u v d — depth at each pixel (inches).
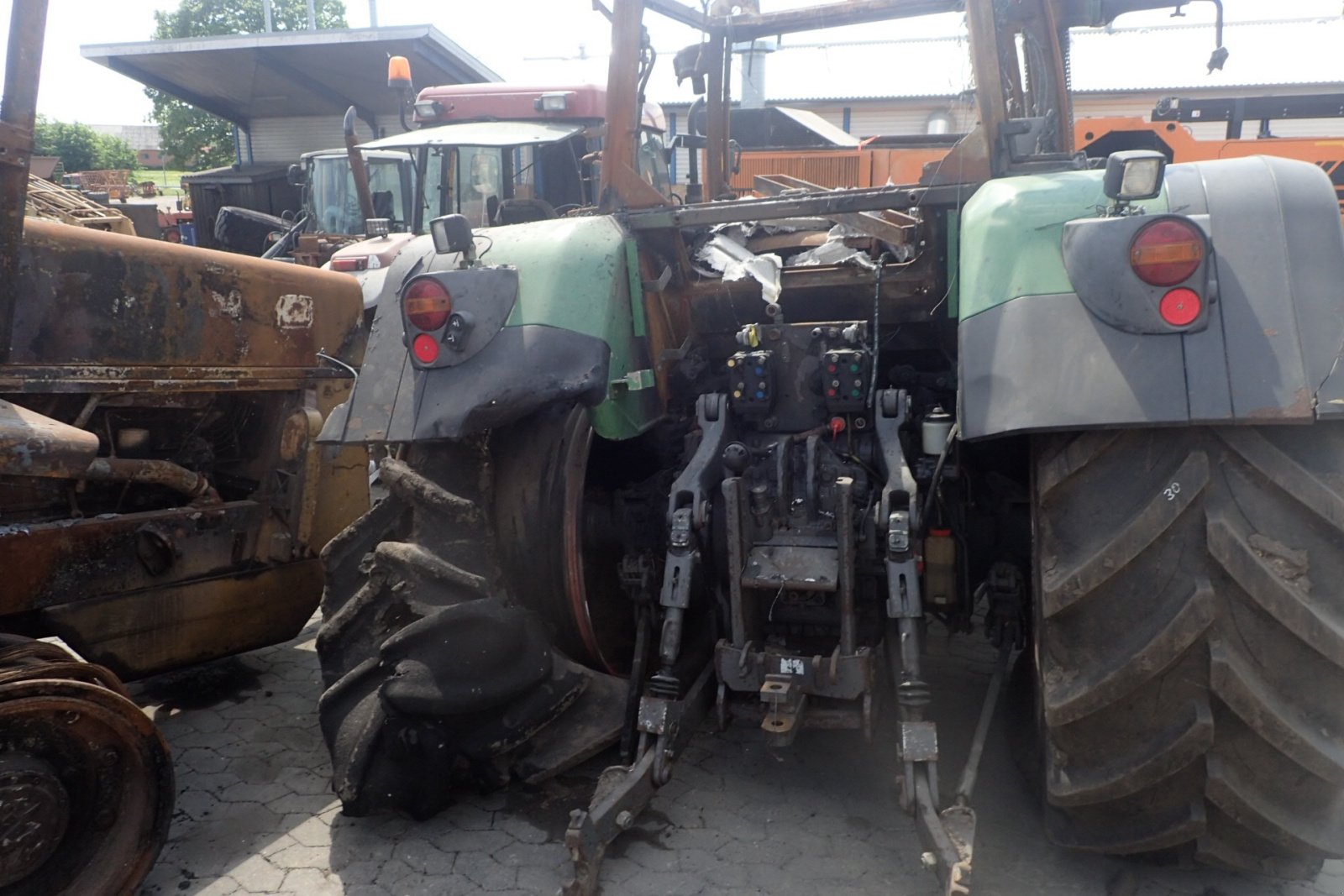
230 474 142.5
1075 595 81.0
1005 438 99.8
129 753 92.3
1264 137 423.2
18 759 85.8
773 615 109.6
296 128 765.3
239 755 123.5
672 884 94.5
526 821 106.5
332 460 144.2
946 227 115.9
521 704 103.5
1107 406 79.0
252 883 96.7
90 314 115.1
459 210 317.1
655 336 121.5
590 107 336.8
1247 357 77.5
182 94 706.8
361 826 106.4
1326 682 77.7
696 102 182.5
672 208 117.5
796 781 114.0
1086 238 81.6
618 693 112.5
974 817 90.3
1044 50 132.6
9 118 91.4
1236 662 76.7
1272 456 77.6
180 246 125.0
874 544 105.3
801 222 144.1
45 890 89.0
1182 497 77.6
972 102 124.0
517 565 107.0
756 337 117.0
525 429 107.7
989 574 106.7
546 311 102.9
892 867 97.3
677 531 104.3
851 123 611.8
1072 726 83.9
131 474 123.5
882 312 124.3
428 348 100.4
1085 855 97.8
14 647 93.7
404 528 105.3
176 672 146.4
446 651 96.2
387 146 310.7
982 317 87.2
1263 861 86.5
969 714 127.6
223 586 130.3
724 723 103.7
